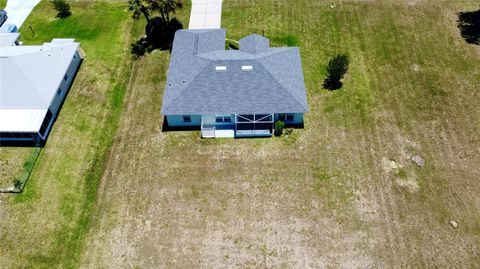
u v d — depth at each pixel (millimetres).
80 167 38688
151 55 48812
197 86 40500
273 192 36438
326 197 35969
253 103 39719
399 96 43344
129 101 44188
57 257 33188
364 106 42562
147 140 40656
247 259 32594
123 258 32969
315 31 51156
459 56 47094
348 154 38812
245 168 38156
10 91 41062
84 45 50594
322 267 31969
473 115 41281
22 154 39469
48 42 51000
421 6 53750
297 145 39625
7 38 48688
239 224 34594
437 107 42188
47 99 40906
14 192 36812
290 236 33750
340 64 42781
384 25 51406
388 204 35344
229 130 40906
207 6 55406
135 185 37344
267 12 54219
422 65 46344
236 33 51312
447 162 37906
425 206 35094
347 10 53781
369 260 32250
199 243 33625
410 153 38688
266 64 41625
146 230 34469
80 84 45906
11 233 34469
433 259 32156
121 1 57250
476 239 33062
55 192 36875
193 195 36531
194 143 40219
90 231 34562
